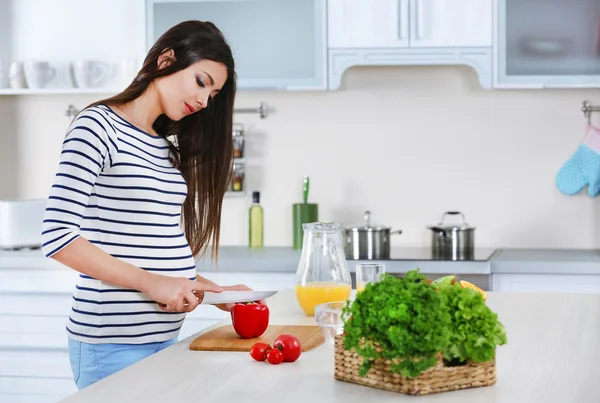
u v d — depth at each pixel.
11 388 3.43
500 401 1.29
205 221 2.33
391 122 3.84
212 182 2.24
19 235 3.59
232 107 2.21
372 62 3.50
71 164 1.78
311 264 2.05
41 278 3.40
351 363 1.40
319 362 1.58
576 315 2.02
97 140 1.82
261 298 1.92
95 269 1.77
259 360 1.58
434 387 1.33
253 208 3.80
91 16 3.94
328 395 1.33
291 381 1.43
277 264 3.35
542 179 3.78
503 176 3.80
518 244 3.80
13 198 4.02
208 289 1.84
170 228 1.95
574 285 3.25
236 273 3.38
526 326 1.89
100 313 1.85
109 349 1.86
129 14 3.92
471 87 3.79
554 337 1.77
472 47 3.46
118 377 1.46
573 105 3.75
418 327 1.29
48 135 4.01
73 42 3.95
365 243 3.45
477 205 3.81
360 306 1.35
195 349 1.69
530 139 3.78
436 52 3.47
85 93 3.80
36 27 3.96
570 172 3.73
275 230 3.92
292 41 3.55
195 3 3.60
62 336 3.40
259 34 3.57
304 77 3.55
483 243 3.82
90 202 1.86
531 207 3.79
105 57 3.94
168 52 1.98
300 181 3.90
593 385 1.38
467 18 3.45
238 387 1.39
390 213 3.86
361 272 1.91
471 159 3.81
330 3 3.51
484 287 3.26
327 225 2.07
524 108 3.77
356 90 3.85
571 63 3.45
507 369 1.50
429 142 3.83
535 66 3.46
